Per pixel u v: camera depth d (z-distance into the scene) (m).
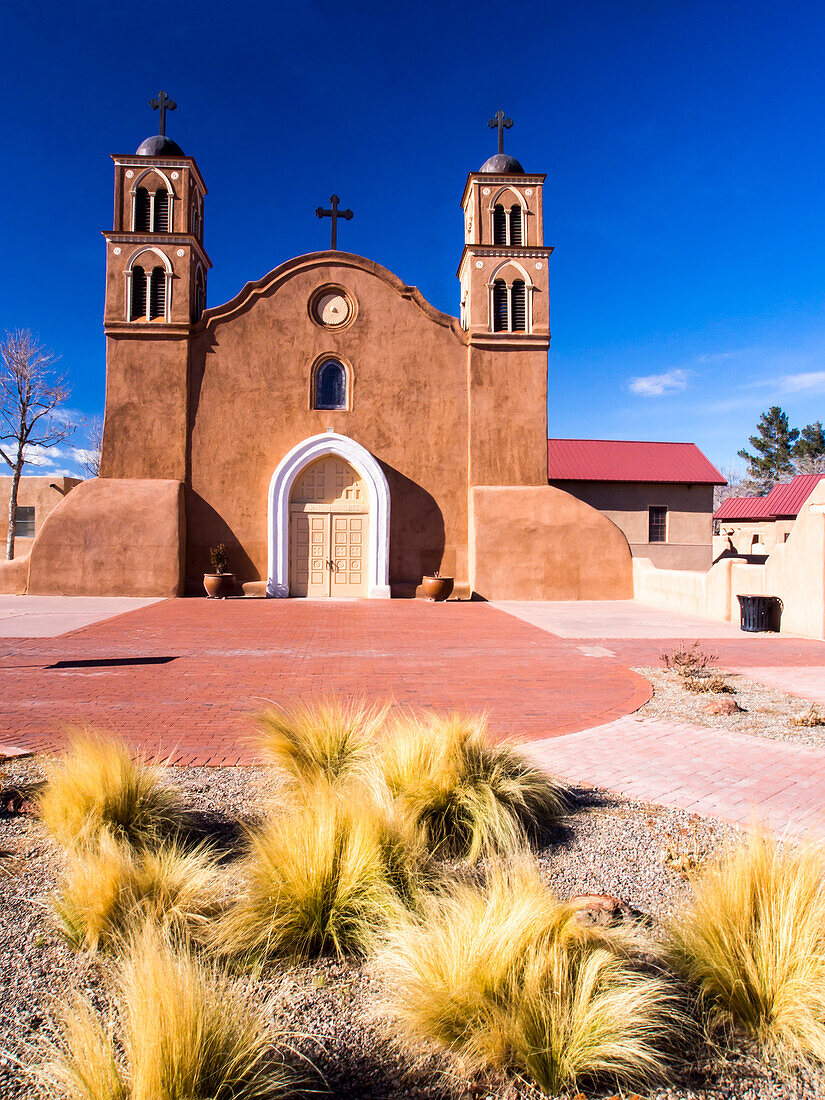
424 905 3.10
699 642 12.46
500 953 2.52
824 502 12.95
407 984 2.55
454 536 21.61
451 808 4.05
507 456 21.67
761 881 2.87
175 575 20.17
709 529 31.95
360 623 14.95
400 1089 2.23
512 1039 2.29
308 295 21.58
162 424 20.94
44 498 31.11
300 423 21.41
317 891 3.05
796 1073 2.35
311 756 4.76
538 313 21.95
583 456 33.53
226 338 21.33
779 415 61.16
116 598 19.62
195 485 21.02
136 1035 2.06
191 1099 1.98
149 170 21.61
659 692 8.30
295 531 21.31
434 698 7.83
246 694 7.87
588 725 6.69
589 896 3.21
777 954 2.59
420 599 20.84
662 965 2.82
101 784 3.89
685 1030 2.52
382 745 4.84
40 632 12.68
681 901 3.26
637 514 31.77
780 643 12.38
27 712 6.93
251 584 20.80
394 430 21.66
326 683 8.57
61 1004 2.48
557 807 4.36
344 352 21.62
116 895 3.00
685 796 4.77
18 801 4.38
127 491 20.38
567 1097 2.21
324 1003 2.65
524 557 21.02
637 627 14.62
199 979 2.33
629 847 3.95
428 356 21.84
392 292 21.84
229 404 21.25
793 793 4.83
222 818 4.31
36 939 2.98
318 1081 2.24
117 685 8.27
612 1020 2.32
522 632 13.71
